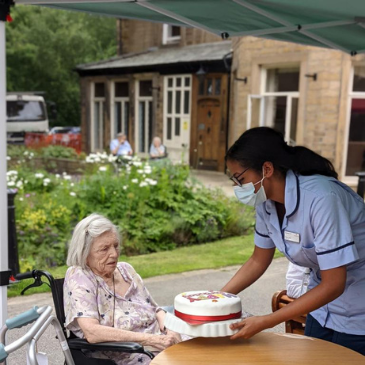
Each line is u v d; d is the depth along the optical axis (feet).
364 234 7.79
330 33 13.37
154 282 19.47
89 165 39.83
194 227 26.63
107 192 26.37
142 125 66.64
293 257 8.08
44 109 73.56
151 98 64.18
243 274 9.12
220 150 54.65
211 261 22.50
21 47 109.40
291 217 7.68
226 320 7.32
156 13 12.68
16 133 71.15
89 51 120.88
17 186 27.09
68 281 9.36
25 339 7.50
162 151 45.01
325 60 38.58
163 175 27.71
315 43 14.64
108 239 9.45
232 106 51.11
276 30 12.85
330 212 7.33
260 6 11.21
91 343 8.80
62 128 88.89
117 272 10.03
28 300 17.39
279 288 18.84
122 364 9.35
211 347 7.66
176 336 9.36
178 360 7.19
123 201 26.04
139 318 9.73
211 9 11.56
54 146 51.78
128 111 68.69
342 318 8.25
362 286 8.02
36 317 8.00
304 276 11.50
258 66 43.47
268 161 7.60
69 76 119.24
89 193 26.55
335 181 7.82
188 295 7.80
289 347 7.70
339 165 39.45
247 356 7.34
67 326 9.25
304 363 7.14
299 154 7.86
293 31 13.19
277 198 7.86
